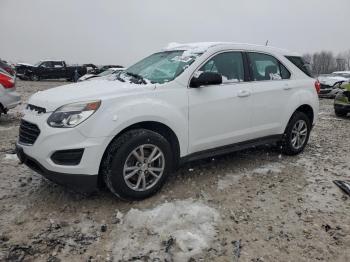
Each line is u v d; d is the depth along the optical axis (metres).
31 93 17.12
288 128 5.44
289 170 4.98
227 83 4.52
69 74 31.20
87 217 3.46
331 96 17.23
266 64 5.14
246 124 4.74
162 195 3.96
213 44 4.59
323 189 4.33
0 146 5.98
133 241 3.06
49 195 3.94
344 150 6.25
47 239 3.09
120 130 3.55
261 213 3.64
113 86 3.89
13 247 2.96
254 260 2.86
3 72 8.47
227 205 3.79
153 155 3.81
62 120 3.42
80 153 3.41
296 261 2.87
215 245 3.04
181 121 3.99
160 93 3.88
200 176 4.60
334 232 3.32
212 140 4.38
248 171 4.86
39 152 3.46
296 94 5.41
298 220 3.53
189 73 4.15
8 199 3.84
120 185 3.59
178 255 2.88
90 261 2.80
